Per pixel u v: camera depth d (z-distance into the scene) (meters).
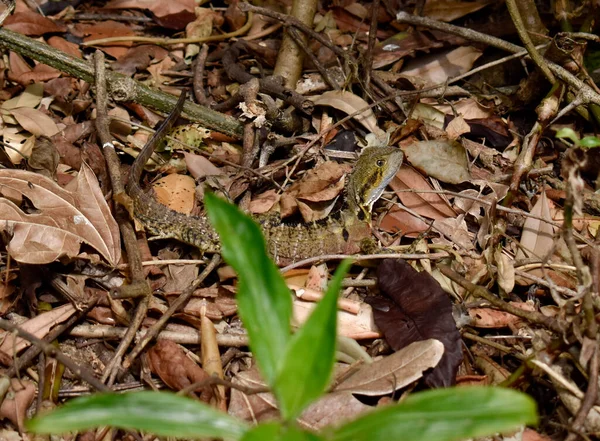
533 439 3.35
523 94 5.35
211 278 4.34
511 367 3.86
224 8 6.46
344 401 3.36
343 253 4.52
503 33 5.76
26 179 4.21
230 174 4.94
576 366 3.47
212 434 2.09
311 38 5.91
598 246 4.17
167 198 4.77
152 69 5.86
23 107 5.12
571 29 5.33
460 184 4.92
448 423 1.99
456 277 3.91
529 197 4.84
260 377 3.52
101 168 4.85
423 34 5.81
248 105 4.82
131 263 3.98
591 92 4.62
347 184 4.82
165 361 3.66
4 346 3.71
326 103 5.29
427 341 3.48
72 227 4.14
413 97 5.40
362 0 6.43
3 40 4.95
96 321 4.01
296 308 4.01
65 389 3.67
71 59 4.98
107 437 3.36
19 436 3.40
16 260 3.98
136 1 6.21
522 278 4.19
